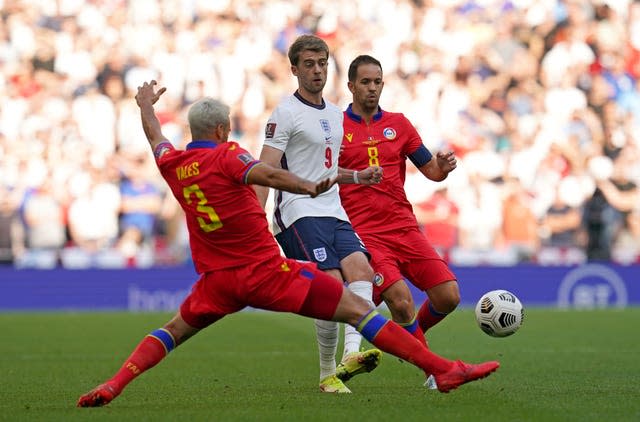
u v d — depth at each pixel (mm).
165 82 78688
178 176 21281
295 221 26062
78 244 72250
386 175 28766
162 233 73188
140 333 49594
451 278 28234
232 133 78438
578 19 86062
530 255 75562
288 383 28672
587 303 73188
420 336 27734
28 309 68312
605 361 35594
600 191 79312
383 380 29125
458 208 76250
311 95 26266
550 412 21656
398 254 28453
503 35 84812
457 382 21344
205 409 22172
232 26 81625
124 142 75812
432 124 80625
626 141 81875
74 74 77812
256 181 20266
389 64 82438
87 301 68938
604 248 77688
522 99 82438
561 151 80438
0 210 71500
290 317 61562
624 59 85500
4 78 76938
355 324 21672
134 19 80375
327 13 83375
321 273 21688
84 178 73438
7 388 28000
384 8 84125
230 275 21297
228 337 47219
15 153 73812
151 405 23172
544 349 40656
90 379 30625
